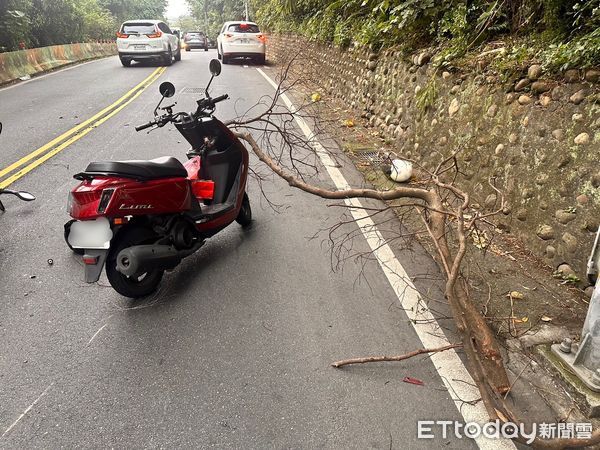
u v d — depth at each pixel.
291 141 5.88
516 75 4.55
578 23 4.24
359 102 9.55
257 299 3.56
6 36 16.73
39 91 12.66
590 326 2.63
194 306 3.49
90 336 3.17
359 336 3.14
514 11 5.34
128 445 2.35
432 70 6.25
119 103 10.88
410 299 3.55
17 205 5.22
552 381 2.74
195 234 3.85
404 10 6.96
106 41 29.88
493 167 4.71
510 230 4.38
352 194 3.55
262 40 19.58
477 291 3.59
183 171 3.64
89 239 3.13
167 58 19.19
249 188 5.82
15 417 2.53
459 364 2.88
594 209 3.47
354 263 4.07
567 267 3.69
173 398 2.64
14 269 3.98
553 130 3.96
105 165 3.16
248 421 2.48
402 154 6.82
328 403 2.60
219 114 9.55
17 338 3.15
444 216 3.13
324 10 12.85
